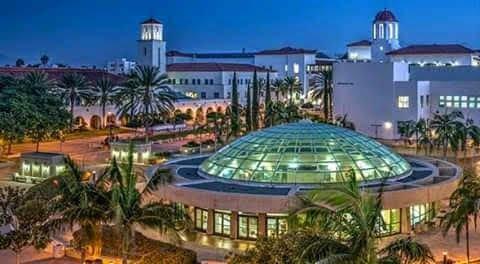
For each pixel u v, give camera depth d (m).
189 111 153.88
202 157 66.00
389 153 57.69
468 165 84.38
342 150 53.91
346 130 58.09
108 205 37.53
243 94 178.88
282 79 192.38
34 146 107.81
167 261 40.81
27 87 101.62
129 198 36.44
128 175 37.09
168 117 135.00
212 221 50.09
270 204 46.53
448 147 93.44
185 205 50.94
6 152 99.56
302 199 33.19
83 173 42.28
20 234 40.62
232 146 57.75
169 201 51.34
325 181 51.12
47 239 41.19
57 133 101.81
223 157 56.50
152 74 114.69
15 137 91.75
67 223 40.19
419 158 66.94
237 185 51.78
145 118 115.69
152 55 172.75
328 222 28.19
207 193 48.38
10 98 94.25
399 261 26.45
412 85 109.31
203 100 159.75
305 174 51.62
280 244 31.45
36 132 95.50
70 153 100.00
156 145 111.00
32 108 94.81
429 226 52.28
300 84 190.50
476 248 46.81
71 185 38.88
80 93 127.31
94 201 37.59
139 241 44.91
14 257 44.75
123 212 35.81
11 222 43.16
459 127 88.62
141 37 174.62
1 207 45.56
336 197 27.73
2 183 75.50
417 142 97.25
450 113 105.19
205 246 47.84
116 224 35.16
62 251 45.19
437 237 49.78
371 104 113.12
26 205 41.44
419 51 156.62
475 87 109.25
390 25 172.12
